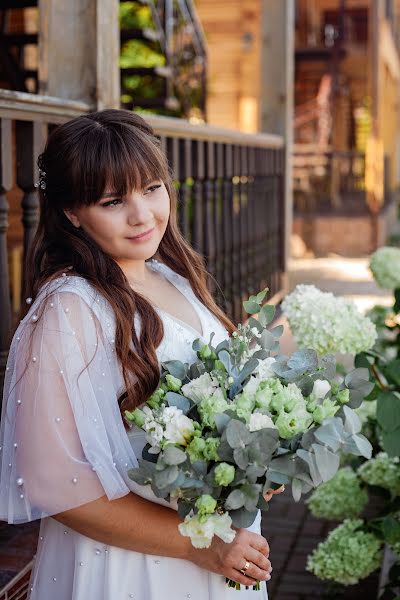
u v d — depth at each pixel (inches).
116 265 70.6
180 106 358.6
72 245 70.0
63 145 68.2
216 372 67.7
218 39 555.5
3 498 66.6
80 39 131.0
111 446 66.6
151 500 68.4
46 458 63.2
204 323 78.1
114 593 68.0
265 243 280.1
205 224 198.7
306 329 97.5
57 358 64.4
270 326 249.3
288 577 137.2
